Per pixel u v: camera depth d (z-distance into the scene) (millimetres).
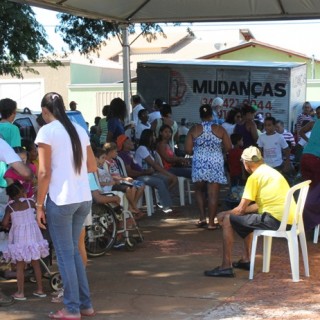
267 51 32000
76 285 5301
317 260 7395
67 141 5145
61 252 5246
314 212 8102
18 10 13820
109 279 6711
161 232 9086
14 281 6605
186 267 7160
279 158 10531
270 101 16141
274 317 5422
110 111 10758
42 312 5641
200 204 9406
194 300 5965
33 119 9086
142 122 13086
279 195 6516
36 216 5570
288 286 6355
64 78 29078
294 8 11758
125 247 7957
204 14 12477
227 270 6711
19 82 29406
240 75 16328
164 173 10484
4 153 5500
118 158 9484
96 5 11211
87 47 17172
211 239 8609
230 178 10508
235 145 10219
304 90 17891
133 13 12547
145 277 6777
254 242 6617
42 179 5121
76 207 5176
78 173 5188
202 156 9062
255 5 11742
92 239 7531
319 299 5914
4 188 6078
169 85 16906
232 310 5641
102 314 5586
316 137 8180
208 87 16625
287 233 6496
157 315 5555
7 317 5516
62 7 10672
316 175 8117
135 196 8805
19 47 14469
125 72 13930
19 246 5812
